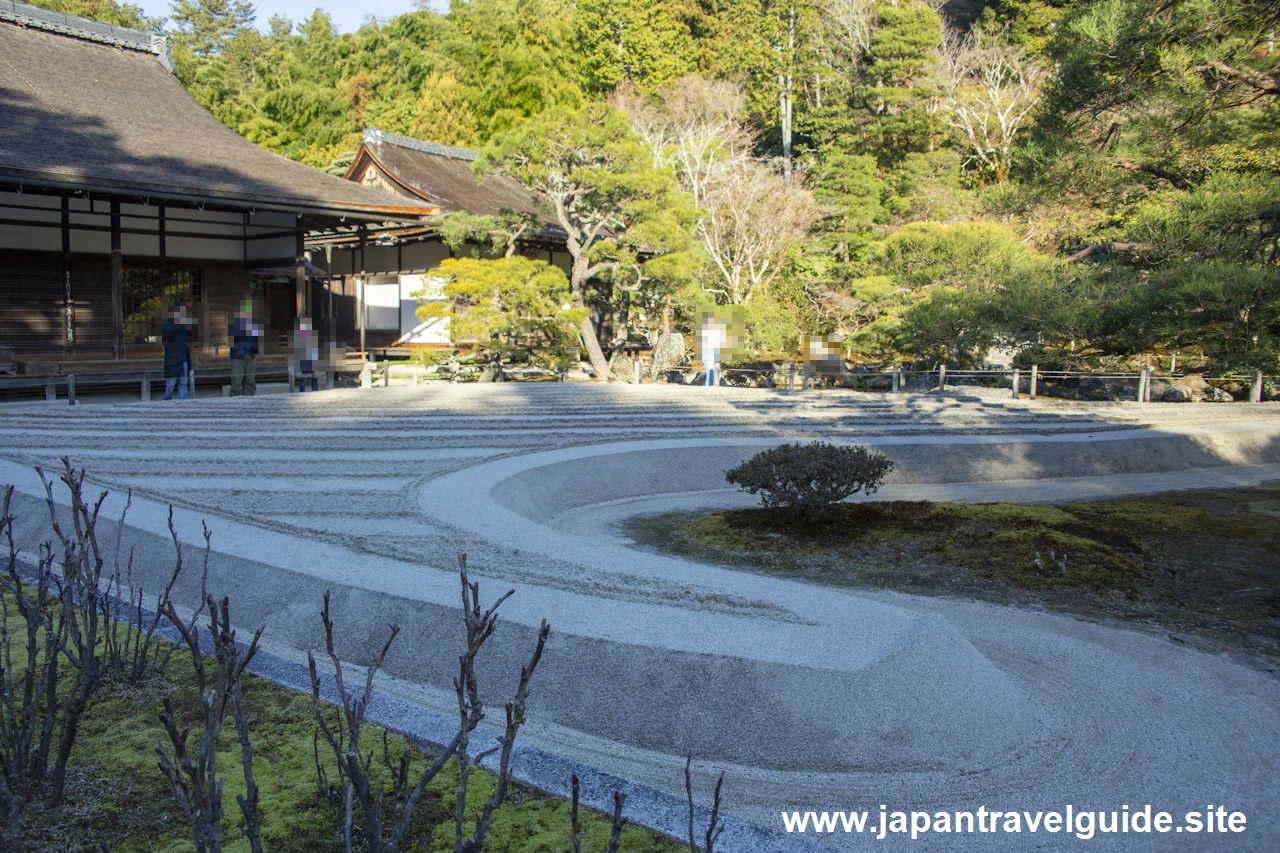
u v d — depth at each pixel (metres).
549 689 3.99
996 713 4.15
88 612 3.87
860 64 33.16
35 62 17.92
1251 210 7.95
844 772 3.64
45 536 6.11
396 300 24.02
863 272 24.41
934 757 3.76
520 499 8.18
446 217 19.62
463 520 6.45
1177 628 6.04
